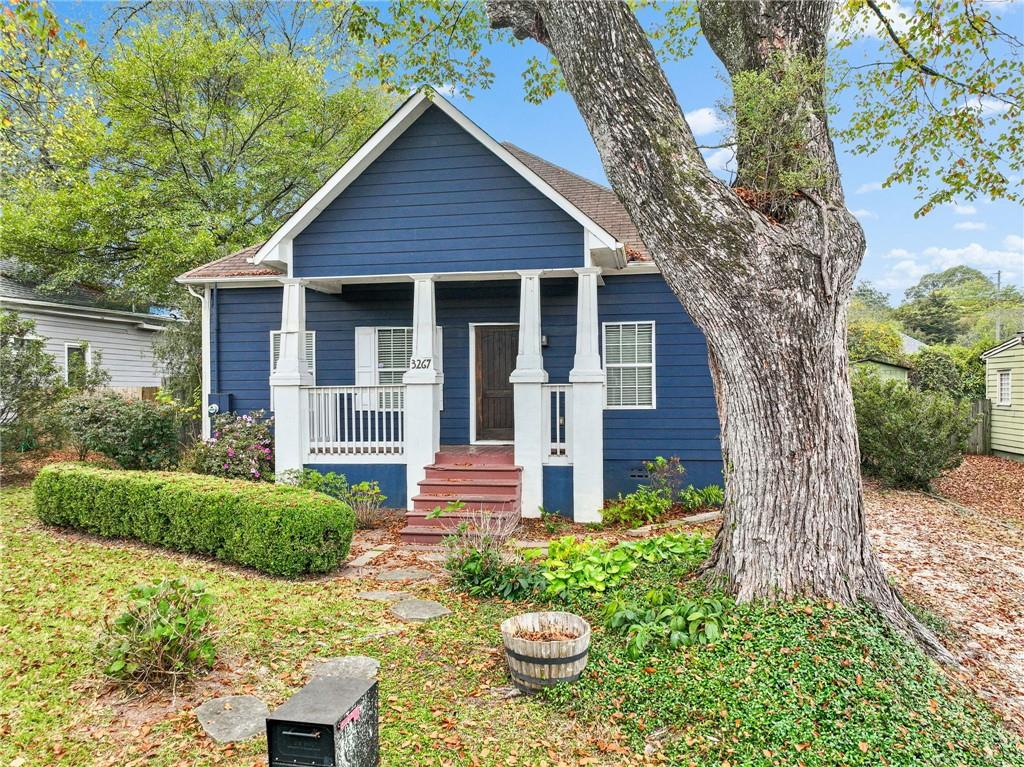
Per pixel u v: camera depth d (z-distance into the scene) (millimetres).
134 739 3396
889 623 4355
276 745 2541
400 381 11641
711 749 3256
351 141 21547
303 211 9484
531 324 9250
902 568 7000
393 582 6191
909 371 25078
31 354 11727
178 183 18688
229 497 6699
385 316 11672
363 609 5324
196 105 19062
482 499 8562
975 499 11977
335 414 9914
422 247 9414
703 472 10703
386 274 9492
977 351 26125
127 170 19062
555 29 4738
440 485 8945
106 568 6492
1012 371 17484
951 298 51875
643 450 10859
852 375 14578
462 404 11508
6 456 11586
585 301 9172
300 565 6211
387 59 8188
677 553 5742
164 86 18719
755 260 4367
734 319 4465
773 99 4398
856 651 3900
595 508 9039
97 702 3775
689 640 4105
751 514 4621
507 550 7227
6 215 16906
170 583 4156
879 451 12359
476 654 4441
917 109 8227
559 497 9281
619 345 10992
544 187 8977
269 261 9766
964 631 5199
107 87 18203
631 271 10797
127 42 18078
